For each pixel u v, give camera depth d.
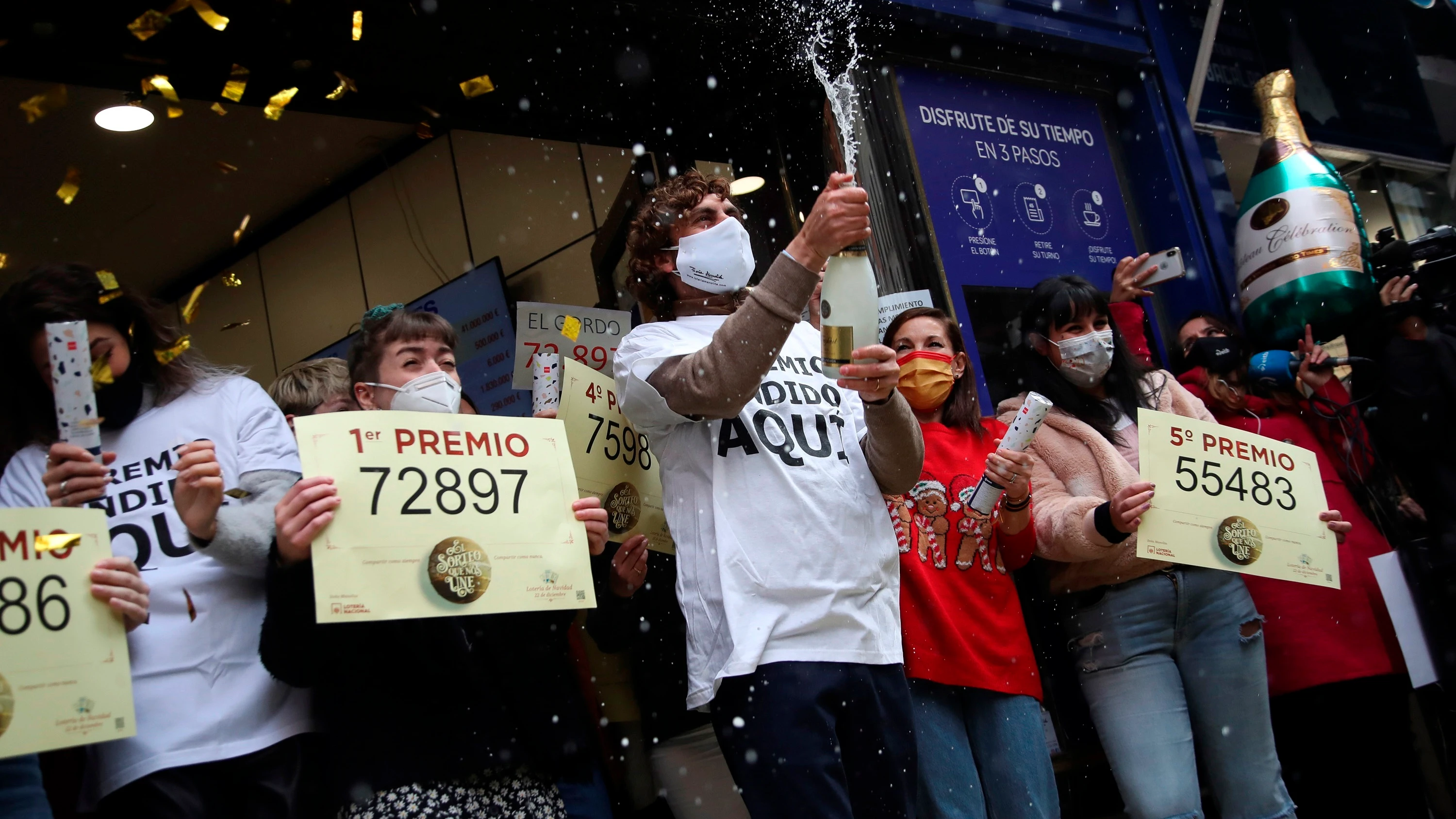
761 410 2.50
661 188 2.80
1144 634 3.34
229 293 6.46
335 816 2.24
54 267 2.39
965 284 4.65
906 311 3.43
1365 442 4.16
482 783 2.27
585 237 5.36
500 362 5.30
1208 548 3.18
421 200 5.89
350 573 2.09
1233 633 3.34
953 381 3.37
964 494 3.17
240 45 3.64
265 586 2.32
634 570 2.79
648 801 3.27
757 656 2.28
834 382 2.69
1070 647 3.50
